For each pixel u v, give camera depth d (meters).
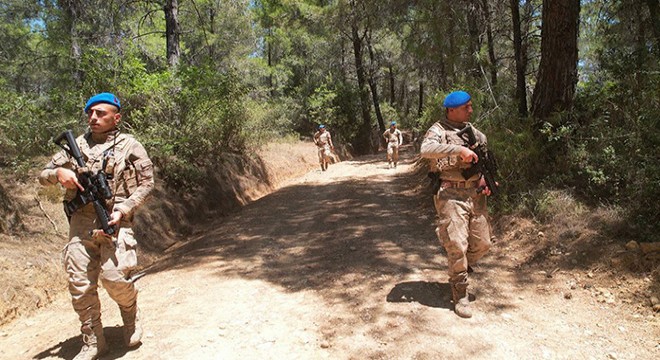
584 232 5.17
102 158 3.32
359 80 28.11
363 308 4.28
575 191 5.93
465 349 3.49
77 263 3.31
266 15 26.84
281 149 17.88
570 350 3.47
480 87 9.41
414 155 19.53
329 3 23.89
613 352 3.42
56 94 8.99
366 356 3.47
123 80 9.61
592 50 9.91
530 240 5.51
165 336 3.88
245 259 6.21
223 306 4.54
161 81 10.29
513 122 7.27
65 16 14.35
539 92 7.16
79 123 8.91
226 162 12.41
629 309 3.98
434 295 4.46
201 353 3.58
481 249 4.14
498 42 13.88
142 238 7.84
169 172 9.79
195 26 20.30
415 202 9.13
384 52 29.75
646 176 5.05
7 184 7.55
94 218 3.34
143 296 5.07
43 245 6.26
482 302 4.28
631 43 8.98
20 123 7.95
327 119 25.56
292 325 4.04
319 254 6.15
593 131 6.16
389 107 33.50
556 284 4.58
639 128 5.41
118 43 13.97
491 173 4.07
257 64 24.17
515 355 3.41
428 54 12.41
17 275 5.33
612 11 9.59
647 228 4.80
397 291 4.59
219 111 11.87
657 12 8.17
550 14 6.86
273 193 12.65
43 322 4.78
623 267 4.49
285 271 5.57
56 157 3.40
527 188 6.34
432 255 5.68
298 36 28.97
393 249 6.01
